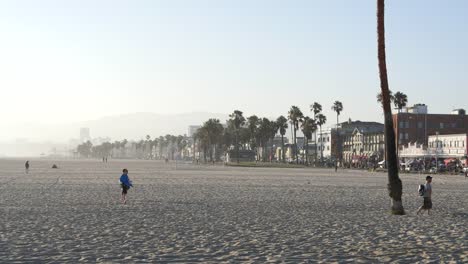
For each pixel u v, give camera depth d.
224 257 16.02
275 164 186.50
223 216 27.28
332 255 16.41
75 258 15.72
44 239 19.30
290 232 21.53
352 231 21.92
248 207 32.38
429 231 21.95
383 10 28.41
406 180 75.31
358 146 191.00
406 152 147.12
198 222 24.67
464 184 64.19
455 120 166.25
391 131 28.81
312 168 154.12
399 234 21.05
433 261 15.44
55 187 52.22
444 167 114.31
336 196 42.25
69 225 23.30
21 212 28.59
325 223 24.61
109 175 86.62
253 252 16.91
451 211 30.56
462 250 17.33
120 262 15.15
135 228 22.44
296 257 16.06
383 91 28.66
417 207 33.19
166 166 169.88
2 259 15.53
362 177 84.62
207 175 89.62
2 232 21.02
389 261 15.46
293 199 38.91
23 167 142.00
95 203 34.38
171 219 25.80
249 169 136.88
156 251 16.97
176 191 47.16
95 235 20.36
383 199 39.38
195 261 15.37
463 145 127.62
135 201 36.12
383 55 28.56
